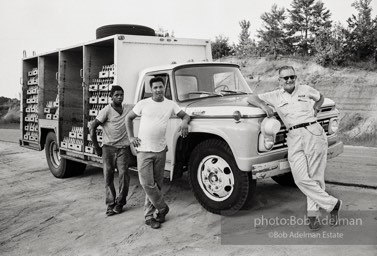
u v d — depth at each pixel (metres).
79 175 9.00
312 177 4.56
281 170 5.06
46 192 7.78
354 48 25.72
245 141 4.86
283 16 30.95
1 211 6.74
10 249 5.11
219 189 5.30
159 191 5.27
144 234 5.05
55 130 8.72
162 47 7.31
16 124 31.92
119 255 4.54
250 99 5.05
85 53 7.64
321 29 28.28
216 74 6.59
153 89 5.13
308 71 25.55
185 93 6.12
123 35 6.78
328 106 5.63
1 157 12.50
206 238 4.69
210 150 5.32
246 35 32.34
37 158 11.88
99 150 6.07
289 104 4.64
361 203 5.31
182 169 6.01
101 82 7.42
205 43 7.95
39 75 9.55
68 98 8.63
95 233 5.32
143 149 5.13
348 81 23.41
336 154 5.77
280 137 5.16
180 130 5.60
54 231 5.57
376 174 7.04
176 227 5.16
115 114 5.88
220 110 5.19
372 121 20.23
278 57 27.88
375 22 25.89
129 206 6.32
